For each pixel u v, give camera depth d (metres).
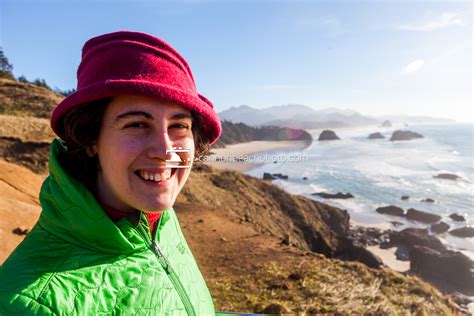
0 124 19.42
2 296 0.85
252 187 34.91
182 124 1.12
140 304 1.04
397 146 117.69
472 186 53.91
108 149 1.05
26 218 6.42
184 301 1.24
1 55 56.78
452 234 33.28
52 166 1.04
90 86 0.97
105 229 1.02
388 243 31.92
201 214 13.74
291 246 10.06
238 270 7.77
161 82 1.03
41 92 36.94
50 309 0.83
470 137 157.12
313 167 70.62
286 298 5.91
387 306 5.78
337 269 7.71
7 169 8.75
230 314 2.63
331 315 5.29
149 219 1.31
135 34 1.08
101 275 0.99
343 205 44.47
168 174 1.10
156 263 1.17
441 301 7.31
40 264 0.93
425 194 49.31
